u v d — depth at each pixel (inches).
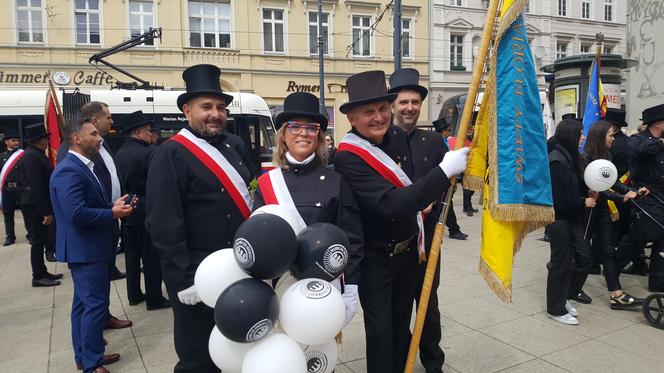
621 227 204.7
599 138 171.6
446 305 175.0
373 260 104.7
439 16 908.0
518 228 99.3
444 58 919.0
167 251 90.1
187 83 98.6
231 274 77.5
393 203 92.0
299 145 87.9
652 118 175.0
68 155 126.9
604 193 165.3
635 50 266.4
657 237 166.6
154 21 747.4
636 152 175.6
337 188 89.2
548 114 390.0
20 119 406.3
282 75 826.2
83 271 125.9
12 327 165.6
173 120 412.8
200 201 95.3
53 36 700.0
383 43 881.5
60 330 162.6
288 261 73.1
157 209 90.7
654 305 158.4
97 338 126.7
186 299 87.3
